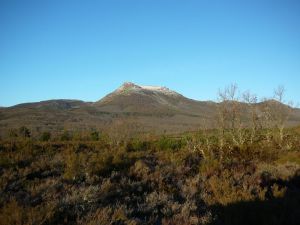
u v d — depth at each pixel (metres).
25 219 7.30
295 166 17.44
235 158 20.27
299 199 10.33
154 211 8.99
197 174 13.27
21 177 11.47
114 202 9.48
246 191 10.61
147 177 12.26
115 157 13.87
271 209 9.16
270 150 25.80
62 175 11.57
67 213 8.09
